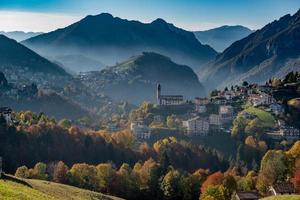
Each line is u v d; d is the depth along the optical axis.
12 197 85.62
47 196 106.25
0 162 146.12
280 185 176.75
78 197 142.00
